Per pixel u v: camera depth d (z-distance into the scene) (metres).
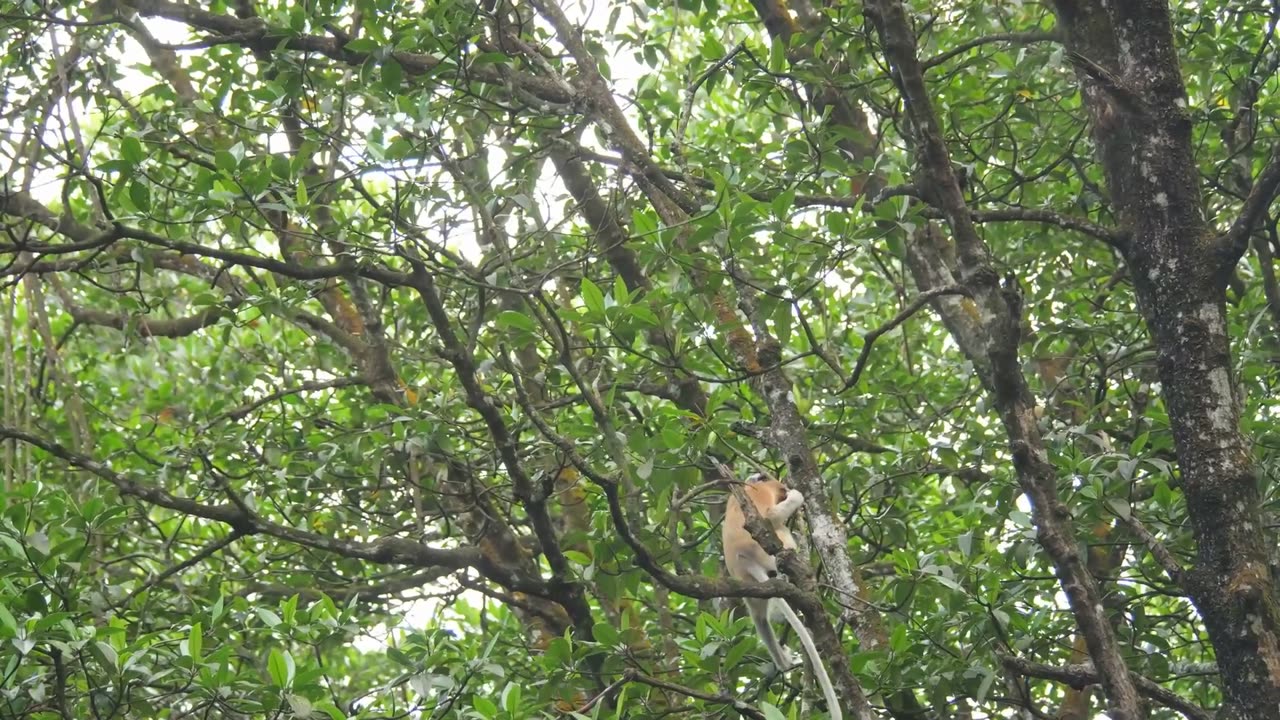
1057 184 12.82
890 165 9.75
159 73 13.34
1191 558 9.45
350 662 15.33
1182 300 7.61
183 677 8.00
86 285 15.04
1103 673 6.60
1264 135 12.05
